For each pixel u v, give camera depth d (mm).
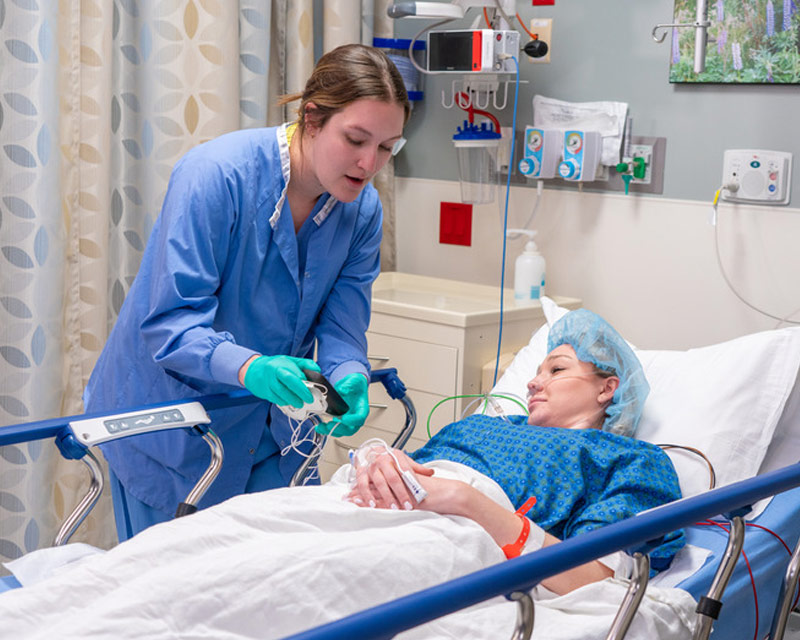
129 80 2512
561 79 2723
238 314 1741
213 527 1309
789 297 2387
